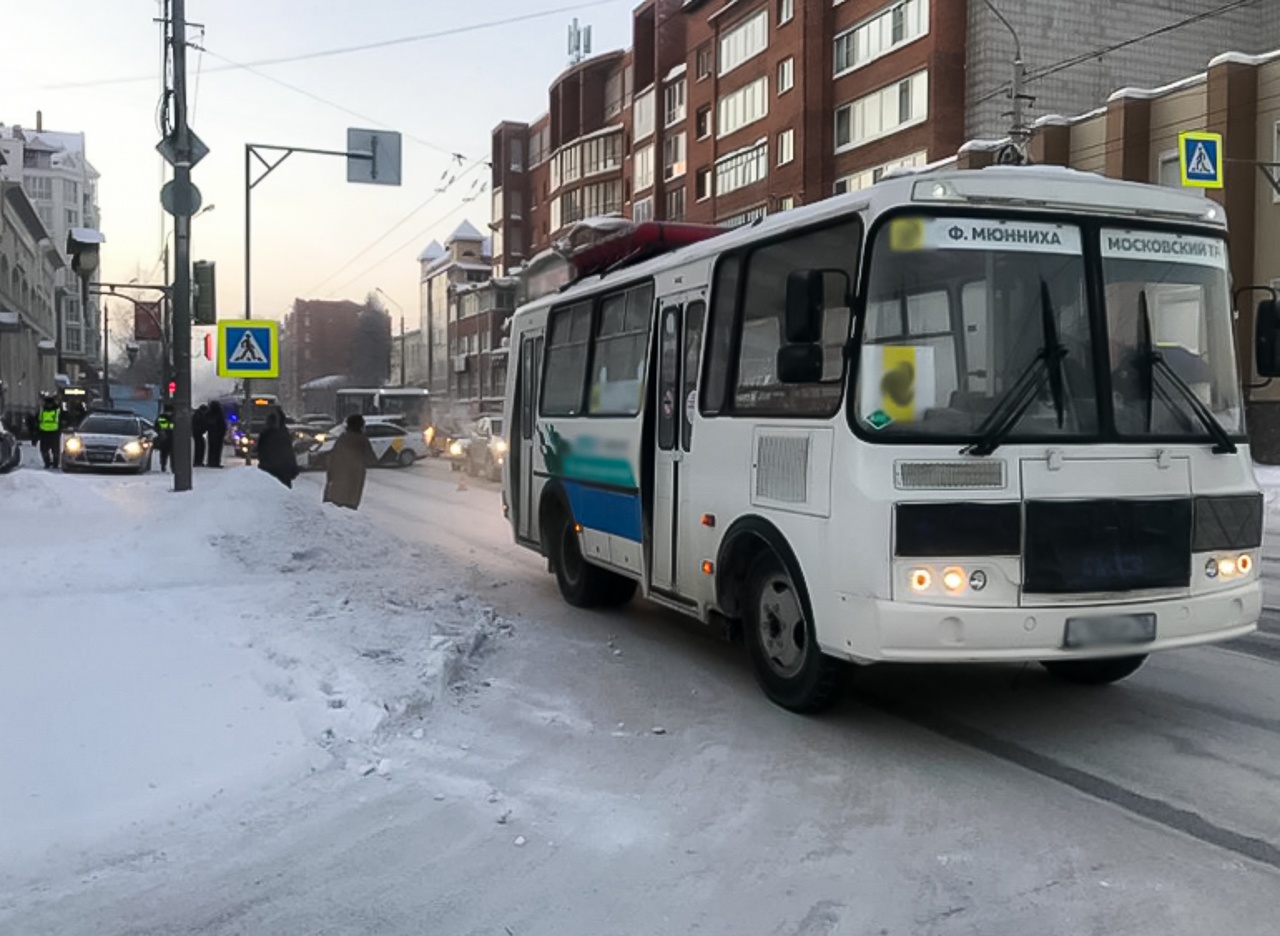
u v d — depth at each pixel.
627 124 62.28
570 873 4.08
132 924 3.69
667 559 7.36
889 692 6.51
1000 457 5.09
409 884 3.99
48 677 6.03
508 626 8.34
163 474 25.53
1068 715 6.04
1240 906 3.79
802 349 5.30
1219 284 5.73
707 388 6.81
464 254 89.31
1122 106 26.70
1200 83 25.41
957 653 5.00
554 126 69.75
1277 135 24.55
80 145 125.19
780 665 6.09
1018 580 5.06
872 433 5.13
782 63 39.41
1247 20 35.81
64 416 36.62
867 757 5.35
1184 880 3.99
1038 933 3.62
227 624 7.46
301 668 6.32
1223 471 5.54
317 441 34.50
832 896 3.89
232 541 10.49
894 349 5.18
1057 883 3.98
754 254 6.38
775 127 39.84
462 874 4.07
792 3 38.38
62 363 77.94
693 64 46.97
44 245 65.25
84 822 4.35
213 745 5.14
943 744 5.54
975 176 5.32
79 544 10.41
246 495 11.80
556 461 9.53
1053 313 5.30
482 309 79.12
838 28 36.94
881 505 5.03
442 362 93.06
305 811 4.61
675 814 4.63
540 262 12.11
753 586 6.31
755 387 6.25
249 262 26.47
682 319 7.22
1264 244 24.73
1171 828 4.47
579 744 5.54
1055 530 5.11
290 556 10.22
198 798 4.63
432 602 8.55
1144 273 5.50
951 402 5.15
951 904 3.83
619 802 4.76
